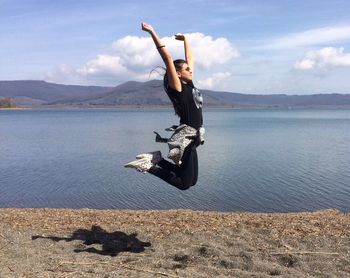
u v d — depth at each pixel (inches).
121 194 650.2
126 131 2236.7
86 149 1338.6
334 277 236.7
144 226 332.5
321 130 2407.7
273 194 646.5
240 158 1079.6
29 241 300.2
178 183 232.5
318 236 301.1
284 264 260.1
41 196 645.9
